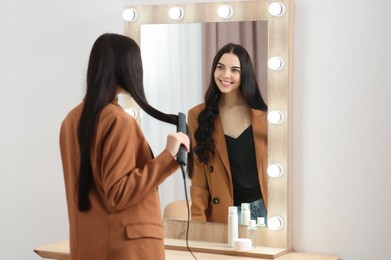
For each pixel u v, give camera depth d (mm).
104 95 1966
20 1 3158
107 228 1968
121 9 2959
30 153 3189
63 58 3092
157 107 2834
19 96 3191
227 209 2715
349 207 2596
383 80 2512
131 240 1959
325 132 2619
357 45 2547
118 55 1993
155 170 1922
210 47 2715
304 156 2660
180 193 2797
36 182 3189
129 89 2012
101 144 1942
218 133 2717
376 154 2539
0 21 3201
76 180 2031
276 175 2617
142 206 1988
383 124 2520
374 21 2516
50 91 3129
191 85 2762
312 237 2666
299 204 2682
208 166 2740
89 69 2006
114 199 1896
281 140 2621
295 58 2654
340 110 2588
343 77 2576
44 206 3184
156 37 2818
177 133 1991
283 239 2639
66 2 3066
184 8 2750
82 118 1969
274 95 2621
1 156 3232
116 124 1923
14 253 3254
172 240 2797
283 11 2586
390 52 2496
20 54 3178
